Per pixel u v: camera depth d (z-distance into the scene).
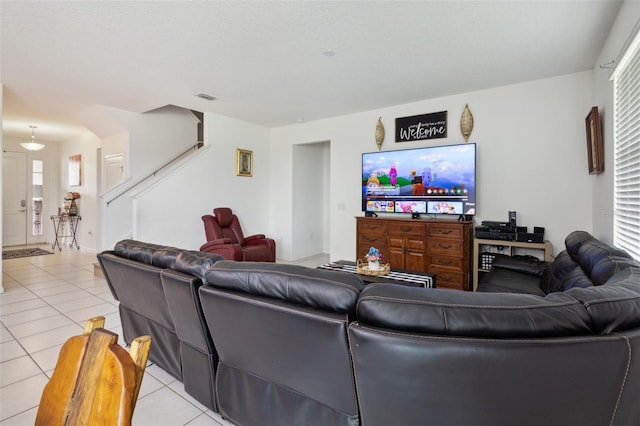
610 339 0.87
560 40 2.81
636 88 2.07
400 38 2.78
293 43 2.87
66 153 7.93
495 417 0.93
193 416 1.77
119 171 5.76
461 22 2.52
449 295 1.04
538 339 0.89
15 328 2.88
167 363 2.09
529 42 2.85
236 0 2.25
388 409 1.04
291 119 5.66
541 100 3.77
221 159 5.48
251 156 5.97
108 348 0.63
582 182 3.57
